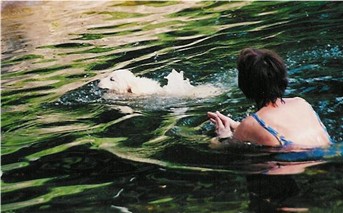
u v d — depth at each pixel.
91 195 4.20
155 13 9.21
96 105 5.53
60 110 5.50
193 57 6.35
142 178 4.31
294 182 4.07
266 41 6.48
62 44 7.66
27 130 5.18
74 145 4.84
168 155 4.54
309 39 6.32
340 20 6.88
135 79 5.76
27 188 4.36
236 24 7.55
